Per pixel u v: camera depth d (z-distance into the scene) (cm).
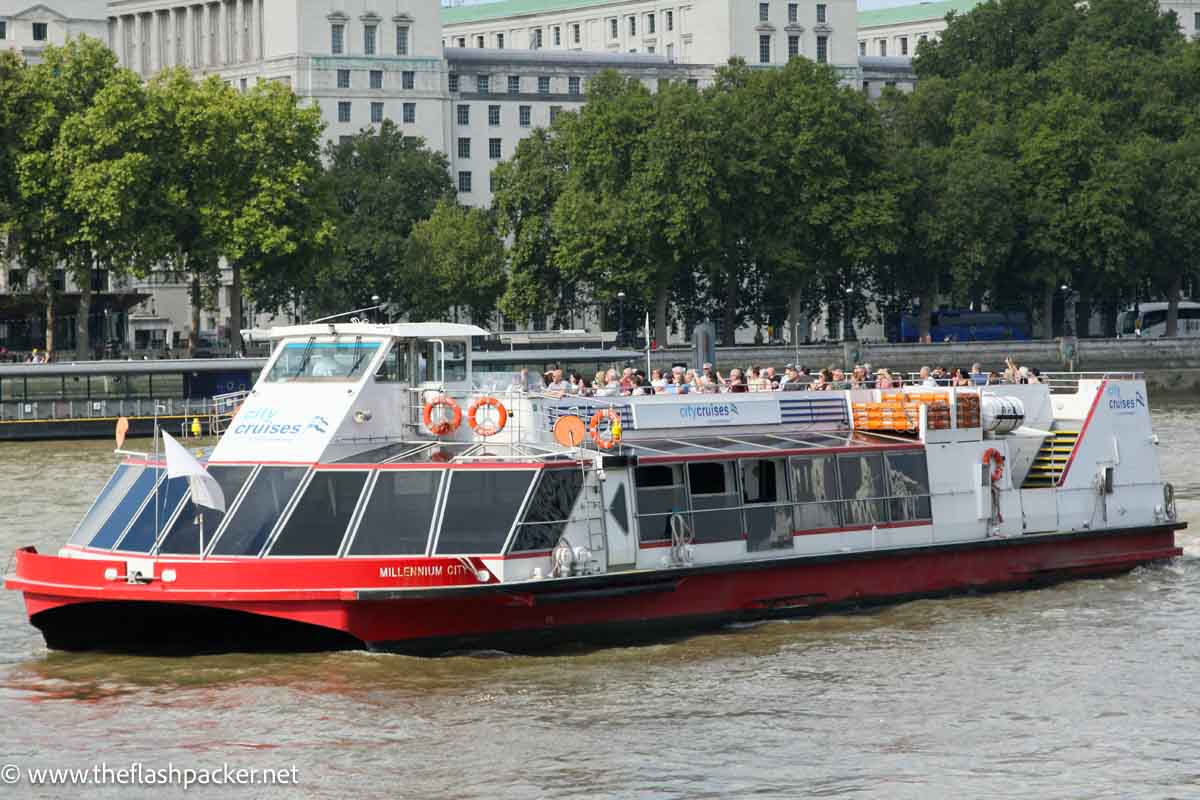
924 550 4528
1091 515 4959
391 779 3116
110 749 3284
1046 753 3278
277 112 14188
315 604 3750
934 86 18262
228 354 14925
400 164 18975
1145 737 3378
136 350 17525
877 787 3083
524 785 3084
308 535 3806
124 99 13612
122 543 3925
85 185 13225
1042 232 16625
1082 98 17538
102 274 18512
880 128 16188
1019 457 4966
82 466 8788
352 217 18000
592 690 3662
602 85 16850
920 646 4072
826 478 4406
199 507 3881
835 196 15662
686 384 5025
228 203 13888
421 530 3828
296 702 3556
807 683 3741
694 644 4059
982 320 18862
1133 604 4553
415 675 3741
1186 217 16750
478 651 3897
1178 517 6053
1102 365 16038
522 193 16438
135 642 3931
